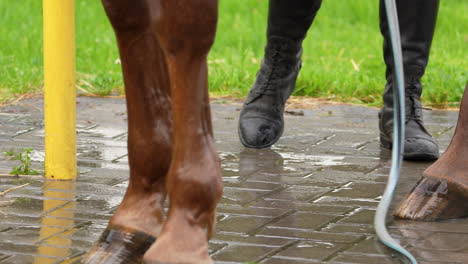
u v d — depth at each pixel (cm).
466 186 470
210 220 339
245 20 1405
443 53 1082
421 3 611
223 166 583
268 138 642
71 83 541
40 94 865
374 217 454
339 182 543
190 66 323
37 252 404
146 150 366
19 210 477
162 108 366
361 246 415
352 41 1244
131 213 369
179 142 332
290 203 493
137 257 362
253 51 1164
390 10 400
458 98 841
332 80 918
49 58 541
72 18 543
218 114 782
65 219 461
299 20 631
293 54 644
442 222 466
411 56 618
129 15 353
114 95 882
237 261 391
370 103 837
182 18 313
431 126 725
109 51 1090
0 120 741
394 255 402
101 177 554
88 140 667
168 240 329
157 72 363
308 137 682
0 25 1288
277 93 647
